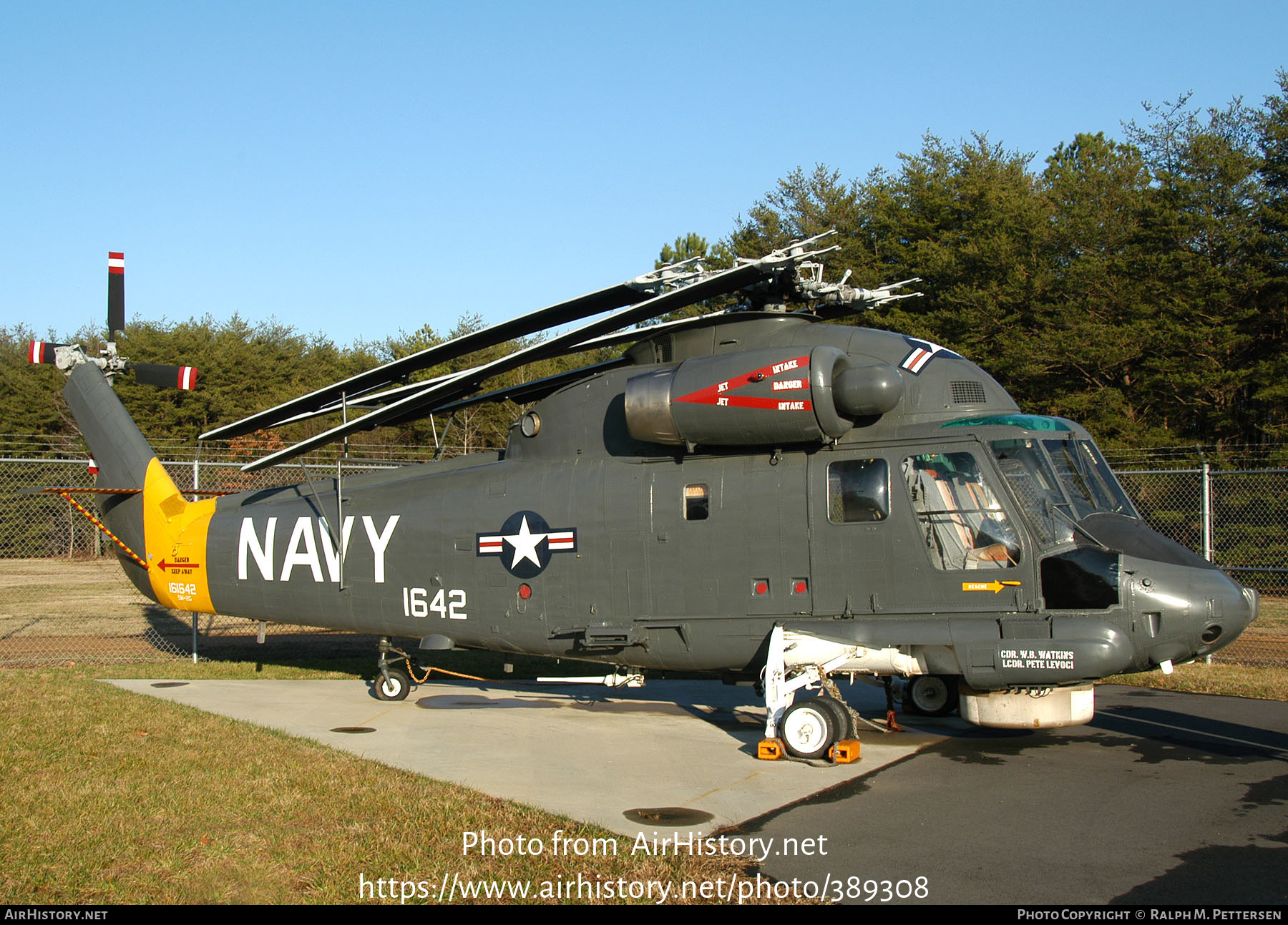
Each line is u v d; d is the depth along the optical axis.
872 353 8.48
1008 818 6.47
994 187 32.22
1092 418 27.08
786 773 7.68
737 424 8.18
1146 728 9.28
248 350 48.91
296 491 11.21
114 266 12.13
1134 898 5.07
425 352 9.37
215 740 8.27
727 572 8.48
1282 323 26.95
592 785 7.29
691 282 8.59
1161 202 28.48
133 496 11.77
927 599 7.88
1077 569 7.60
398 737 8.98
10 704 9.70
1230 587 7.56
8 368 43.41
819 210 36.53
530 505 9.42
